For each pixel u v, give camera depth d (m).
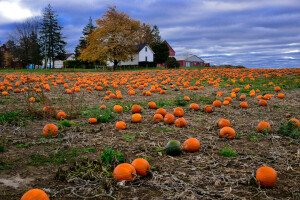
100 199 3.18
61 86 17.08
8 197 3.21
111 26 47.59
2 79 21.62
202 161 4.47
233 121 7.66
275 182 3.53
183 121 6.91
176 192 3.35
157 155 4.80
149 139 5.84
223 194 3.27
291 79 21.06
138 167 3.77
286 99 11.82
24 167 4.18
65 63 61.06
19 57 62.78
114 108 8.80
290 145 5.39
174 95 13.11
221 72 28.53
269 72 28.45
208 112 8.90
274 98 12.15
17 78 23.05
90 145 5.34
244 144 5.48
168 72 30.20
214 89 15.68
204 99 11.70
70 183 3.63
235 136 5.98
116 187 3.47
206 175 3.89
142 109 9.41
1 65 67.06
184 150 5.04
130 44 50.00
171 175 3.85
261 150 5.07
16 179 3.74
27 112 8.13
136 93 13.89
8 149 5.03
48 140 5.56
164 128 6.80
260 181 3.47
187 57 78.56
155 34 84.38
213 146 5.28
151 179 3.74
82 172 3.79
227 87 16.56
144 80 19.72
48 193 3.32
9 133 6.12
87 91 14.58
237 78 22.77
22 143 5.43
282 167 4.21
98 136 6.02
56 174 3.78
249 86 16.34
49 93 13.52
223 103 10.37
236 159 4.55
